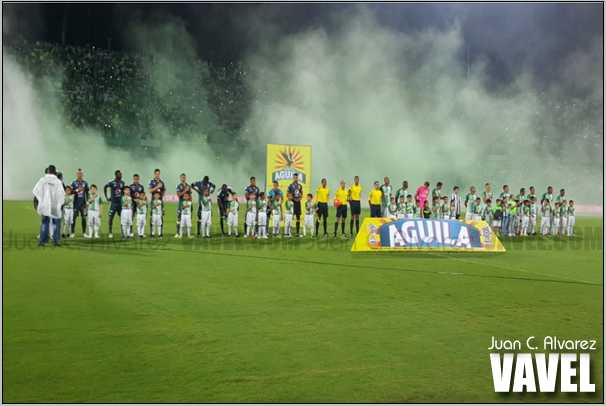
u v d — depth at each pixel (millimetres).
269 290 7711
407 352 5152
